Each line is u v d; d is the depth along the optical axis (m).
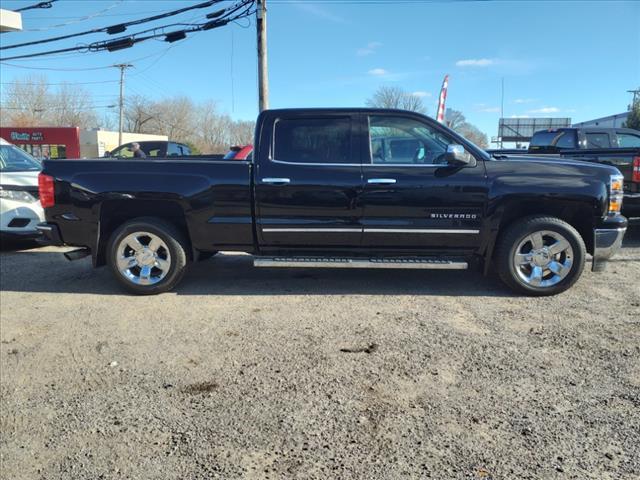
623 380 3.47
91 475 2.56
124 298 5.45
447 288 5.67
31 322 4.76
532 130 51.28
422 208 5.20
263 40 15.55
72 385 3.51
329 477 2.52
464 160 5.07
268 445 2.79
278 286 5.82
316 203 5.23
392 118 5.33
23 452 2.76
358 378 3.54
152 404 3.24
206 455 2.71
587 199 5.12
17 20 11.86
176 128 74.25
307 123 5.34
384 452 2.71
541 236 5.23
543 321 4.60
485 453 2.69
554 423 2.96
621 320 4.61
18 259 7.48
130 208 5.55
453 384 3.44
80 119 73.75
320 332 4.39
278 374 3.62
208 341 4.23
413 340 4.20
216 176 5.29
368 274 6.32
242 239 5.40
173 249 5.43
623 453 2.68
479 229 5.22
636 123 37.69
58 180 5.41
